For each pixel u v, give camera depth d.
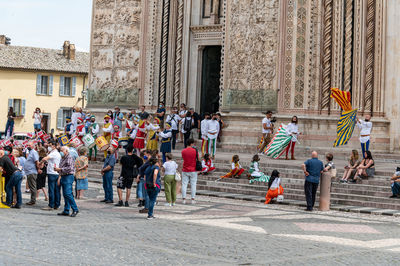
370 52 29.03
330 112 28.75
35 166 17.62
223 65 30.84
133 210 17.09
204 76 33.66
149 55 33.22
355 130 28.39
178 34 33.28
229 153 28.47
